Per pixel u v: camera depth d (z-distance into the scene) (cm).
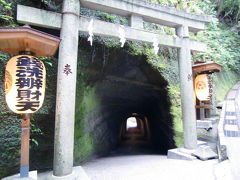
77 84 661
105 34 496
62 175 393
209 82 762
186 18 645
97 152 897
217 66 712
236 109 976
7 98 330
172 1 920
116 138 1494
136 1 544
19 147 446
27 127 352
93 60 688
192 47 664
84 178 412
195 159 571
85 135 757
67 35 432
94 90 836
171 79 821
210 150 584
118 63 773
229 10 1883
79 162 688
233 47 1625
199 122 776
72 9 443
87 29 472
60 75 422
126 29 530
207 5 1463
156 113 1180
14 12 477
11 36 320
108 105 1082
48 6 541
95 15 642
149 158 752
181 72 631
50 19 433
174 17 621
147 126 1834
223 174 425
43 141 540
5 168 429
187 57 630
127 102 1162
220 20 1917
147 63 776
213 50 1298
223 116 864
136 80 891
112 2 508
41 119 526
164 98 877
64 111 410
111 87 898
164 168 514
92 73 729
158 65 786
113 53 712
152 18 589
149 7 568
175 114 800
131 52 726
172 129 808
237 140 620
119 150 1276
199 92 743
